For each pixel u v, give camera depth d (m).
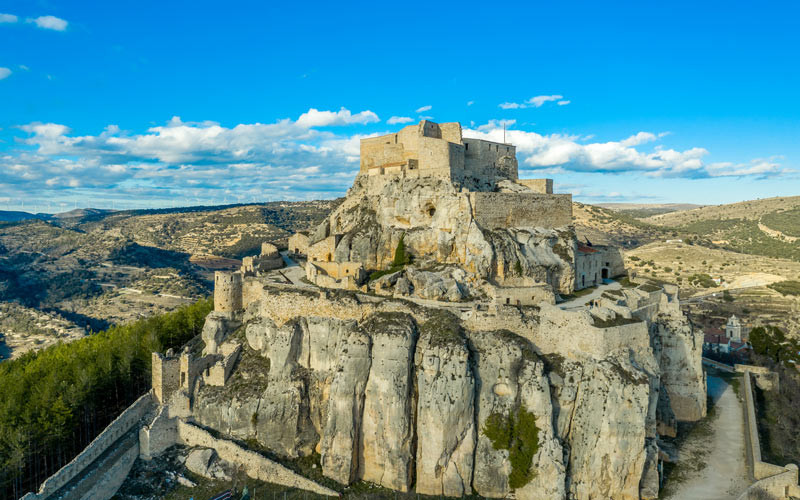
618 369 60.94
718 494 60.12
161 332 94.81
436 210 87.38
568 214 96.44
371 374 65.50
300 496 63.03
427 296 75.62
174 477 66.56
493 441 61.69
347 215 101.12
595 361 62.53
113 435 68.81
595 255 96.56
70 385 71.94
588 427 60.59
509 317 67.88
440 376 62.25
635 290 81.19
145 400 75.94
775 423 78.00
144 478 66.19
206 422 73.69
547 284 79.81
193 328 101.25
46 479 62.06
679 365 79.12
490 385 63.56
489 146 106.62
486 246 80.25
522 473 60.25
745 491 59.50
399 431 63.50
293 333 73.44
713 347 130.12
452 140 103.00
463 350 62.84
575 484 60.72
